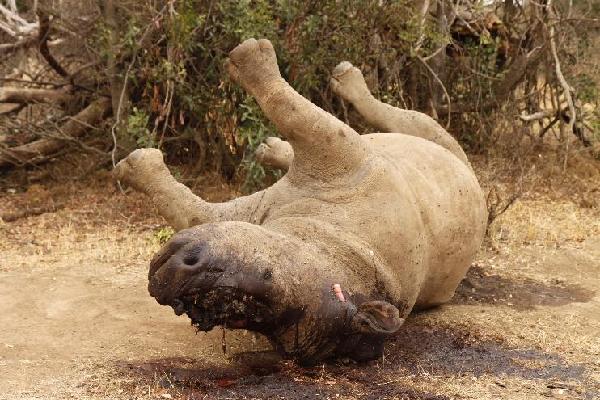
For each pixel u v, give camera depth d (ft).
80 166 48.73
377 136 26.22
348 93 29.35
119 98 45.37
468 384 21.54
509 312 28.32
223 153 46.29
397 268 22.34
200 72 43.50
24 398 19.77
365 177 22.30
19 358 22.88
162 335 25.02
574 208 42.83
